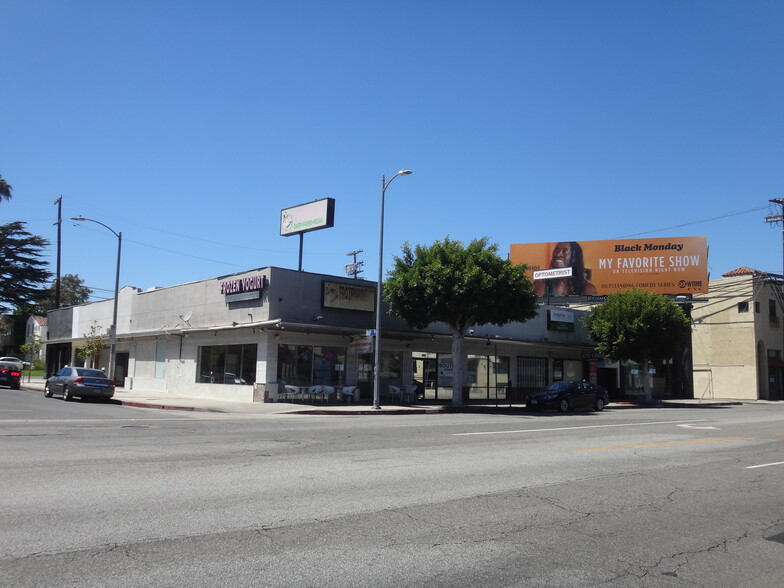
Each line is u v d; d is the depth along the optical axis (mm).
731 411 30578
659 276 46125
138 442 12719
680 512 7992
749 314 48281
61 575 5027
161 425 16844
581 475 10281
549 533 6789
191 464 10039
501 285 26484
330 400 27953
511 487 9047
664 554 6227
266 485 8539
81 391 26438
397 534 6480
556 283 48375
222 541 6023
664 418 23703
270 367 26375
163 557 5523
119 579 4988
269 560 5547
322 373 28156
